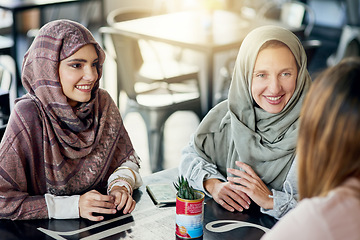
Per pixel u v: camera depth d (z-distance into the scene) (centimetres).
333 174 110
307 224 106
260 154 196
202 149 211
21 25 724
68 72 181
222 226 177
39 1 520
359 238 103
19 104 184
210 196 199
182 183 169
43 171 188
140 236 168
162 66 441
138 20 470
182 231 166
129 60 404
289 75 186
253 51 185
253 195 185
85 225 175
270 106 188
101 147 200
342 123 107
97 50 188
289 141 192
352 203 106
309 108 114
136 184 204
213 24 467
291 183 189
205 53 397
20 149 181
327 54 705
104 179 207
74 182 193
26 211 176
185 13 506
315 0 732
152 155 399
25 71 186
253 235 171
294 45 185
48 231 170
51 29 179
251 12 671
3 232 169
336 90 109
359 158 108
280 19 552
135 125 480
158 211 186
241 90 193
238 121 196
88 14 748
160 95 417
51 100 183
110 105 206
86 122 194
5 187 178
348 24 610
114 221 178
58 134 185
